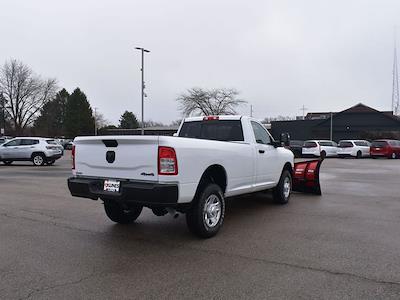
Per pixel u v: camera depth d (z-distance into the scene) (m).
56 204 8.59
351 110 56.88
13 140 22.16
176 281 4.02
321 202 8.88
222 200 5.91
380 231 6.08
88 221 6.83
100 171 5.59
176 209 5.50
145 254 4.92
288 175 8.74
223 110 55.53
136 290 3.79
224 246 5.26
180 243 5.41
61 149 23.31
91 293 3.72
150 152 5.05
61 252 5.00
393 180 13.99
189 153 5.22
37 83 71.69
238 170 6.48
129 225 6.51
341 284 3.93
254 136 7.33
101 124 112.25
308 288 3.83
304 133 57.69
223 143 6.12
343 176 15.61
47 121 84.38
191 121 7.80
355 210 7.88
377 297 3.63
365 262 4.59
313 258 4.74
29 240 5.57
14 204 8.59
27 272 4.27
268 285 3.91
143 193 4.96
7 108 69.56
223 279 4.07
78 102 86.75
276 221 6.81
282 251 5.03
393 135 52.81
